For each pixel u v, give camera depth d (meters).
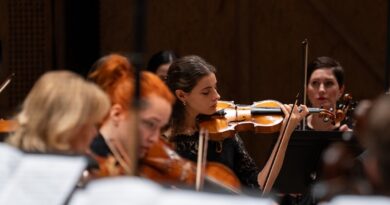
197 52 12.63
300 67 12.60
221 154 7.11
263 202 3.84
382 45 12.45
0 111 11.98
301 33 12.59
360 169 4.30
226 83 12.69
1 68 12.00
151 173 5.57
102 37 12.35
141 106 4.48
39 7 12.02
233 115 7.39
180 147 6.96
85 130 4.78
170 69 7.05
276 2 12.59
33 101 4.78
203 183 5.56
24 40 12.08
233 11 12.60
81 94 4.75
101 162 5.19
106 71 5.46
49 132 4.68
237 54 12.62
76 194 4.23
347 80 12.56
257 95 12.73
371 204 3.62
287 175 7.33
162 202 3.88
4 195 4.21
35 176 4.27
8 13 12.06
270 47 12.66
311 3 12.51
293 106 7.30
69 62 12.03
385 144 3.58
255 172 7.28
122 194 3.95
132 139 4.37
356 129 4.84
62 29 12.00
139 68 4.34
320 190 4.47
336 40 12.55
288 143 7.27
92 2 12.06
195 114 7.02
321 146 7.22
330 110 8.57
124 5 12.34
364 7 12.46
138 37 4.31
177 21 12.59
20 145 4.74
